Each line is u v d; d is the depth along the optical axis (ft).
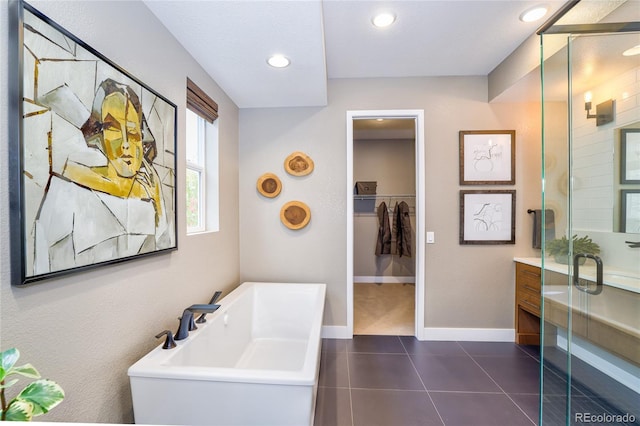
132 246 3.84
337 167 8.69
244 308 7.30
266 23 4.76
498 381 6.42
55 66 2.73
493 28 6.18
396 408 5.50
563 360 5.75
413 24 6.00
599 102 5.57
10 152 2.40
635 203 5.33
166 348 4.24
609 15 5.18
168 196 4.77
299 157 8.69
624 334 5.39
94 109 3.19
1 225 2.35
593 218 5.72
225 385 3.65
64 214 2.83
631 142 5.33
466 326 8.52
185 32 4.99
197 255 6.05
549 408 5.44
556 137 5.98
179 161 5.30
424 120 8.47
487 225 8.42
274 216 8.82
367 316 10.63
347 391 6.03
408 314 10.85
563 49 5.77
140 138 4.01
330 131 8.68
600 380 5.53
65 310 2.94
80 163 3.01
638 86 5.23
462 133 8.38
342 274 8.74
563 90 5.86
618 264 5.46
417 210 8.64
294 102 8.43
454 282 8.53
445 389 6.12
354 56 7.34
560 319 5.86
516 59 7.01
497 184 8.39
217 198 7.26
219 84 7.19
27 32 2.48
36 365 2.65
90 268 3.14
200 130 7.06
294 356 6.97
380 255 16.02
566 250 5.89
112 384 3.59
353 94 8.60
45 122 2.63
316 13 4.51
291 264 8.82
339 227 8.72
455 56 7.36
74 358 3.05
